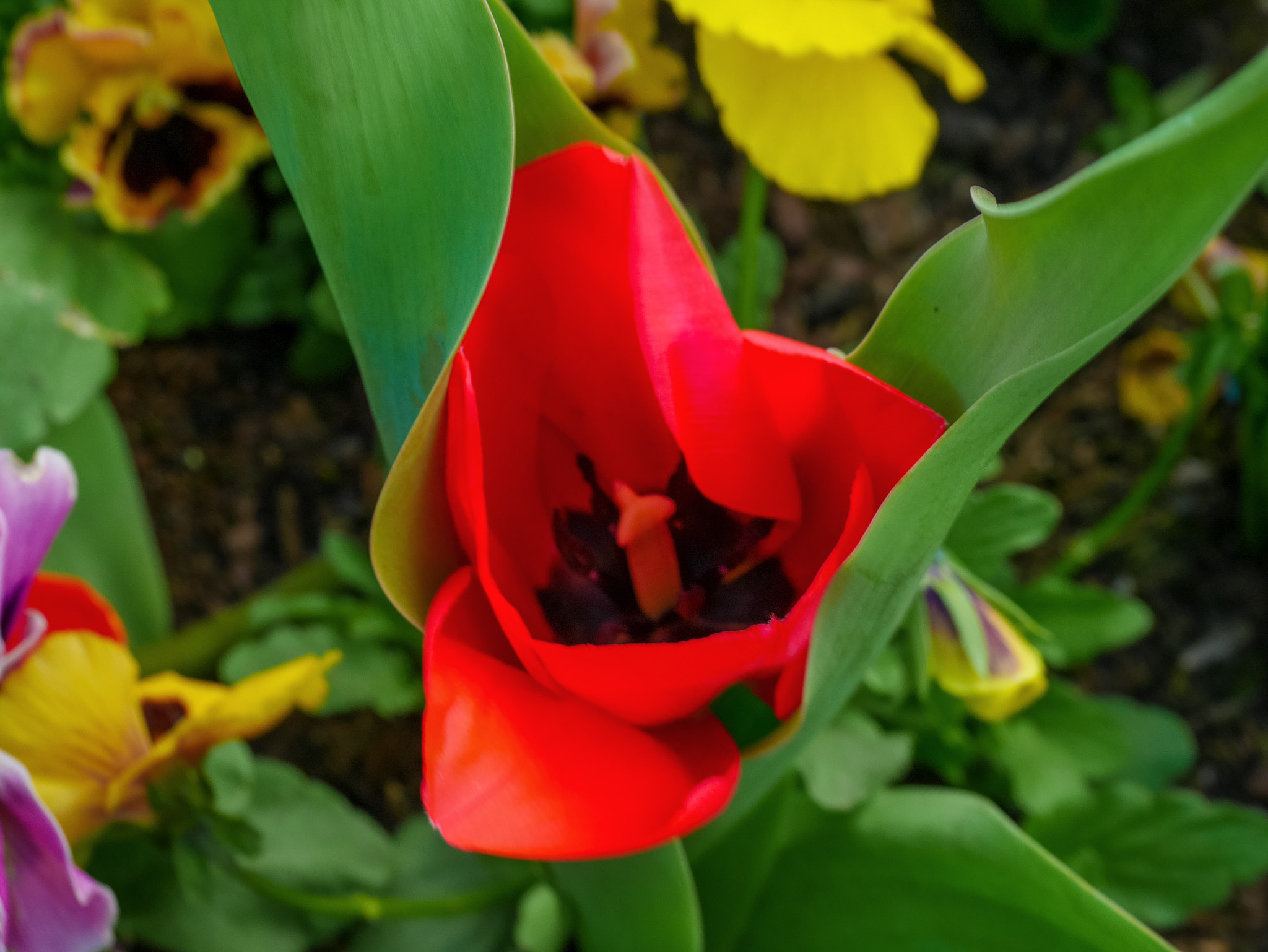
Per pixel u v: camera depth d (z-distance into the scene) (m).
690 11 0.19
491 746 0.09
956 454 0.09
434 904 0.17
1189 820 0.20
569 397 0.12
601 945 0.17
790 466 0.11
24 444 0.20
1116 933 0.14
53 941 0.13
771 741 0.11
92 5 0.21
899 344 0.11
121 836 0.16
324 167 0.11
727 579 0.13
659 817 0.10
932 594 0.18
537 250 0.11
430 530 0.11
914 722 0.20
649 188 0.10
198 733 0.15
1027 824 0.20
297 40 0.10
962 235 0.10
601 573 0.13
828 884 0.17
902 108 0.22
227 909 0.18
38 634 0.14
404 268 0.11
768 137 0.21
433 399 0.10
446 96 0.10
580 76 0.21
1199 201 0.08
